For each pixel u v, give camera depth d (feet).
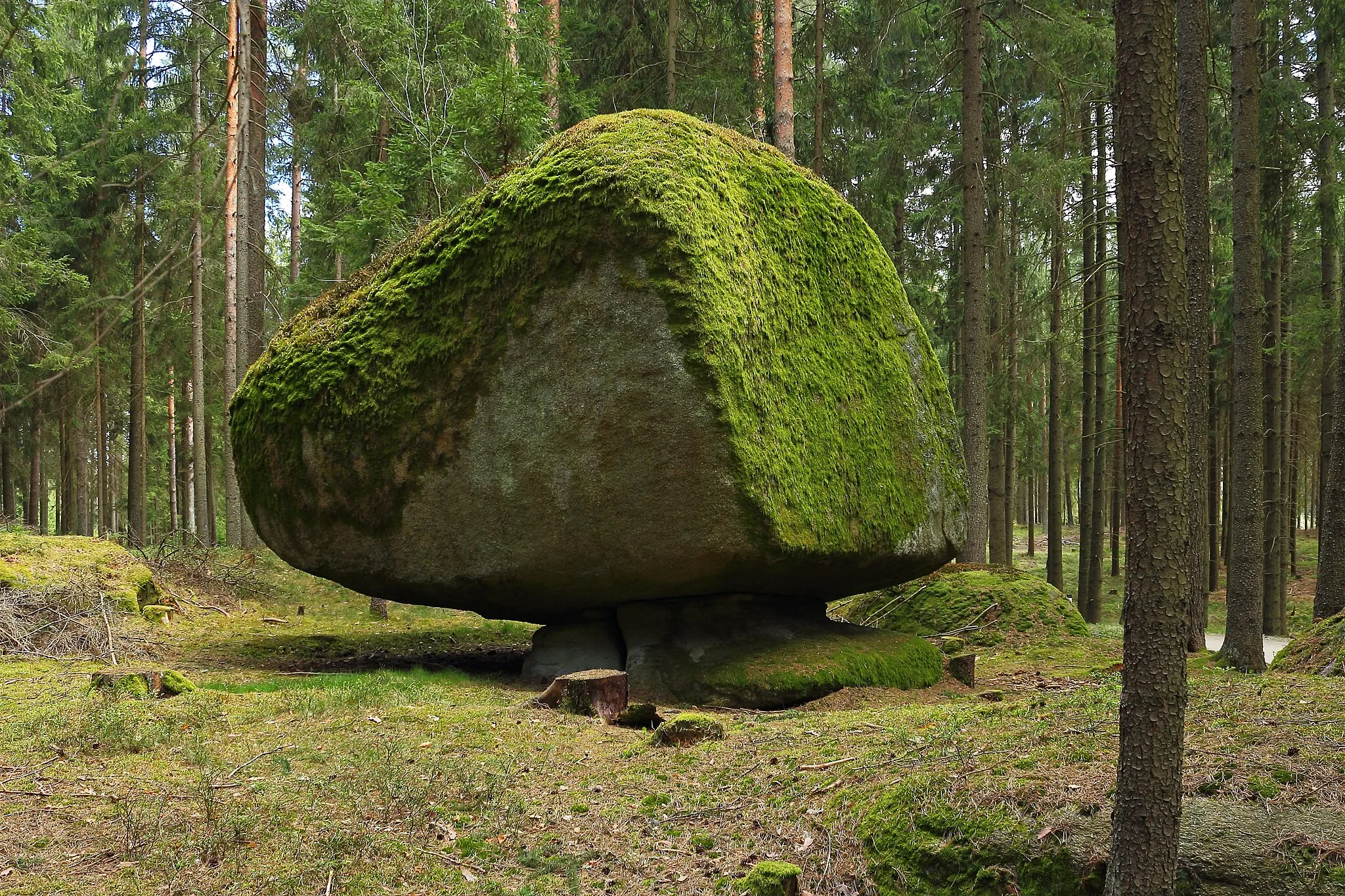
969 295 41.88
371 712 19.56
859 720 18.65
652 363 21.80
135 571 37.68
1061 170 47.52
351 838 12.62
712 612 25.48
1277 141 44.78
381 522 25.49
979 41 41.91
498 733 17.90
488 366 23.59
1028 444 80.79
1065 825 10.65
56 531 113.19
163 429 101.71
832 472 24.71
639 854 12.61
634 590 24.17
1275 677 16.57
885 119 58.39
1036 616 37.22
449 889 11.41
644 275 21.88
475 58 46.32
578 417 22.58
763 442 22.49
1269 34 47.34
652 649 24.73
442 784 14.71
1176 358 9.32
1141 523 9.39
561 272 22.53
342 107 59.67
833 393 25.68
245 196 54.34
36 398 79.30
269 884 11.17
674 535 22.26
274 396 26.55
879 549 25.89
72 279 65.72
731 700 23.07
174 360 81.82
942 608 38.11
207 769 15.48
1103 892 9.55
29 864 11.57
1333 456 26.32
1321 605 26.16
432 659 31.78
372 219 40.27
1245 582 26.50
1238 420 27.09
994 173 59.52
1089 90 48.37
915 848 11.35
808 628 26.61
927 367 30.48
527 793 14.76
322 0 52.60
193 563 46.21
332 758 16.31
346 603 47.14
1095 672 29.76
